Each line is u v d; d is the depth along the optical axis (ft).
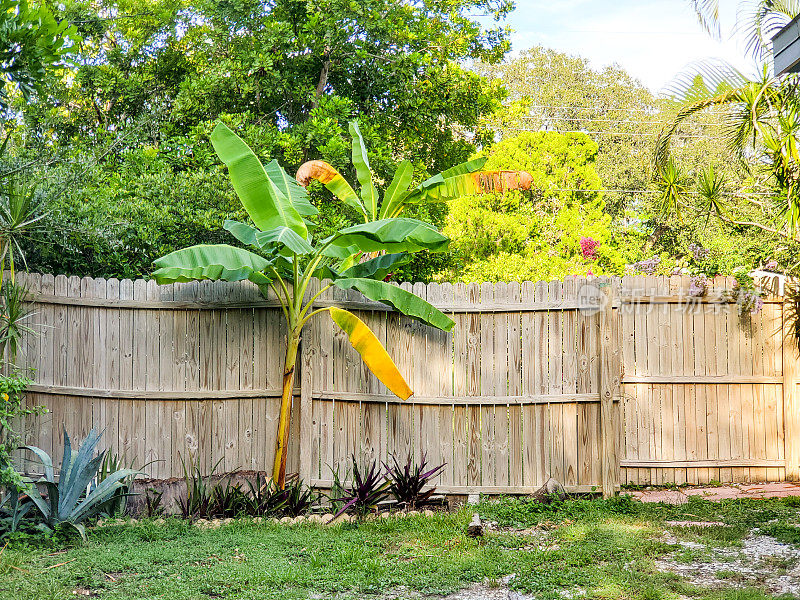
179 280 23.40
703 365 27.48
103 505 21.48
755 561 17.71
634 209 90.48
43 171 26.43
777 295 27.48
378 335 25.12
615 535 19.90
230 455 24.79
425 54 47.47
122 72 48.03
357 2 43.78
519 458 24.79
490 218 76.64
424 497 23.16
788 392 27.25
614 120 97.91
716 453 27.35
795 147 29.94
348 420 24.91
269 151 39.78
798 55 20.12
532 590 15.99
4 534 19.36
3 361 22.56
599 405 24.66
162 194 31.86
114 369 24.64
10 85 29.55
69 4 46.42
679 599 15.20
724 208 33.63
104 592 15.84
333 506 22.93
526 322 25.02
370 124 46.39
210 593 15.96
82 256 28.96
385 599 15.62
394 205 27.76
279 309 25.08
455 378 25.04
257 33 45.85
